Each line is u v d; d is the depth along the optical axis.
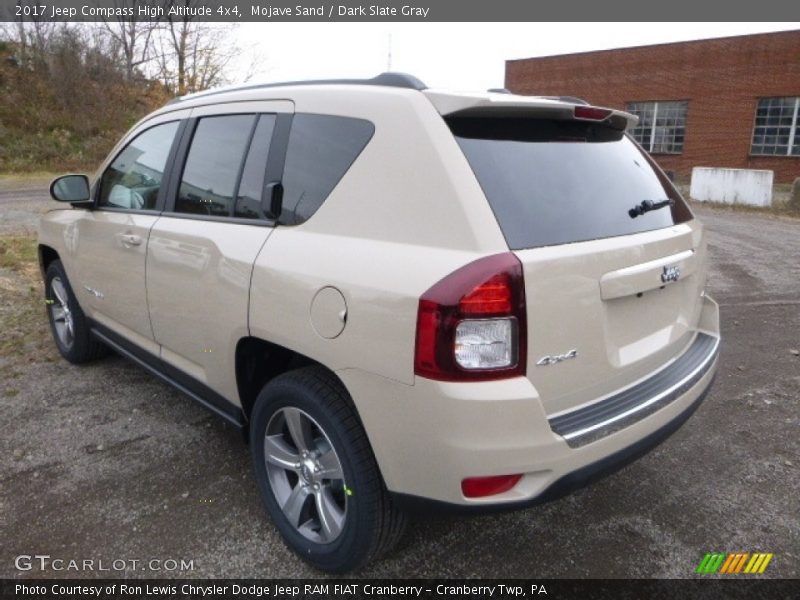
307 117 2.60
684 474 3.28
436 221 2.06
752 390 4.35
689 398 2.60
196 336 2.97
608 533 2.79
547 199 2.22
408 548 2.69
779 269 8.48
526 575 2.53
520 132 2.34
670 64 23.58
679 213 2.90
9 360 4.70
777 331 5.69
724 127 22.70
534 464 2.01
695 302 2.95
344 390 2.31
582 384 2.21
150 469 3.23
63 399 4.04
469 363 1.94
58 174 20.42
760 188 16.44
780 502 3.03
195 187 3.11
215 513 2.88
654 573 2.54
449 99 2.17
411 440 2.04
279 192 2.60
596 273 2.19
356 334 2.13
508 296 1.94
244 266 2.57
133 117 26.61
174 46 29.98
